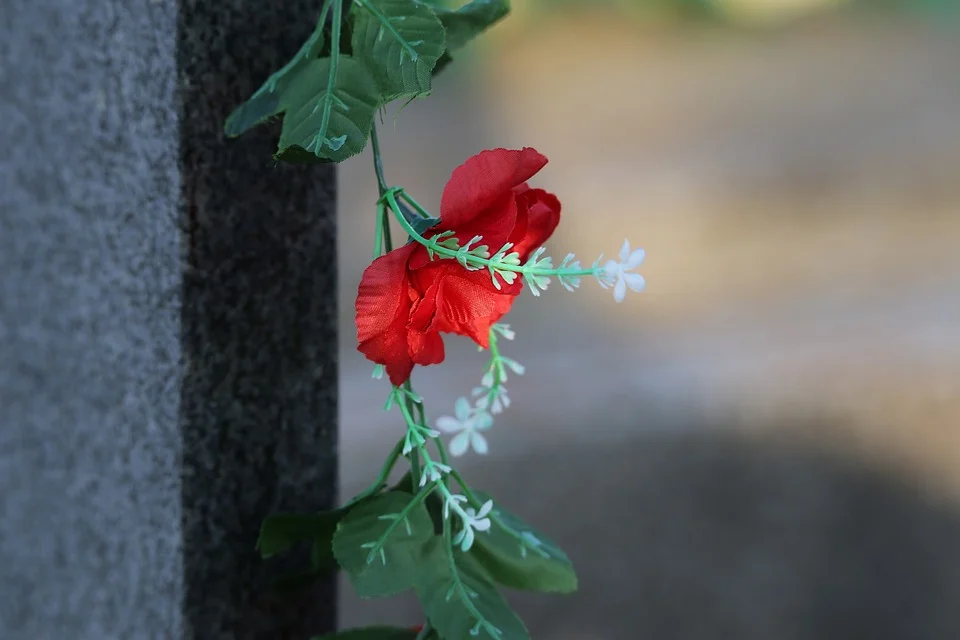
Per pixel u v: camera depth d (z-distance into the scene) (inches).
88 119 42.0
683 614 109.1
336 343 43.5
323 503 43.6
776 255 207.6
